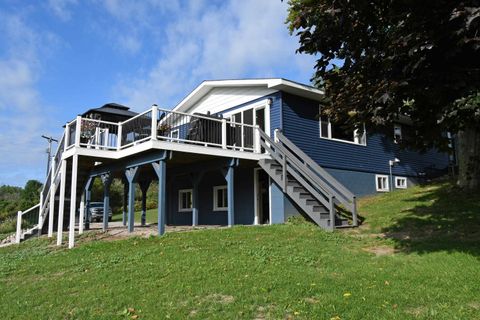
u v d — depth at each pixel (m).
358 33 7.56
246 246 9.02
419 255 7.56
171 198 20.02
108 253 9.13
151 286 6.31
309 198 12.73
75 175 11.95
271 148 14.17
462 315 4.68
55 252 10.43
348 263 7.42
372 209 13.32
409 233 9.66
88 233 13.68
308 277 6.46
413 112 7.22
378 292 5.60
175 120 14.53
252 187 15.28
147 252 8.77
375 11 7.27
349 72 7.66
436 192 13.81
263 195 15.20
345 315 4.79
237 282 6.26
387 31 7.43
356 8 7.13
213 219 17.16
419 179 20.62
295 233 10.67
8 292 6.75
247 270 6.95
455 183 14.63
